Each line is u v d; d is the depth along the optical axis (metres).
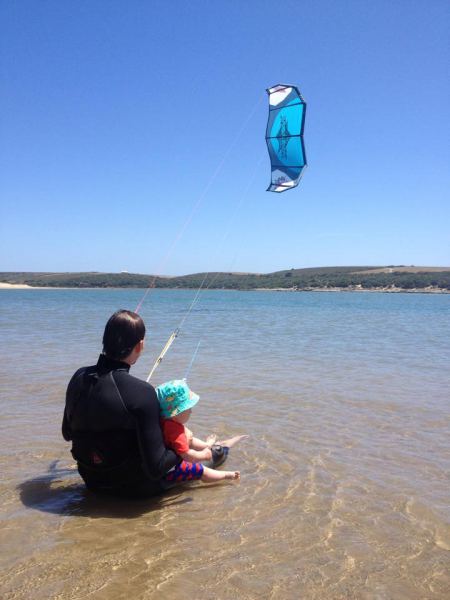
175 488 3.99
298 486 3.97
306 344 13.80
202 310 38.00
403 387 7.70
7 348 12.18
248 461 4.54
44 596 2.51
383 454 4.71
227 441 4.60
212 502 3.70
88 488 3.84
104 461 3.59
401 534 3.21
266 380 8.20
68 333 16.34
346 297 91.81
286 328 19.84
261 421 5.79
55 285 156.50
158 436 3.60
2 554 2.92
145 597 2.51
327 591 2.60
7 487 3.93
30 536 3.14
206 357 10.92
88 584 2.62
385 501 3.69
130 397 3.49
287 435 5.28
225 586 2.62
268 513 3.50
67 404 3.65
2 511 3.50
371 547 3.04
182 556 2.92
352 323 23.23
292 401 6.76
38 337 14.96
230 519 3.41
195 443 4.27
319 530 3.25
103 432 3.53
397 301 69.06
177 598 2.51
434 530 3.27
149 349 12.38
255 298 81.38
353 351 12.20
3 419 5.75
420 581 2.70
